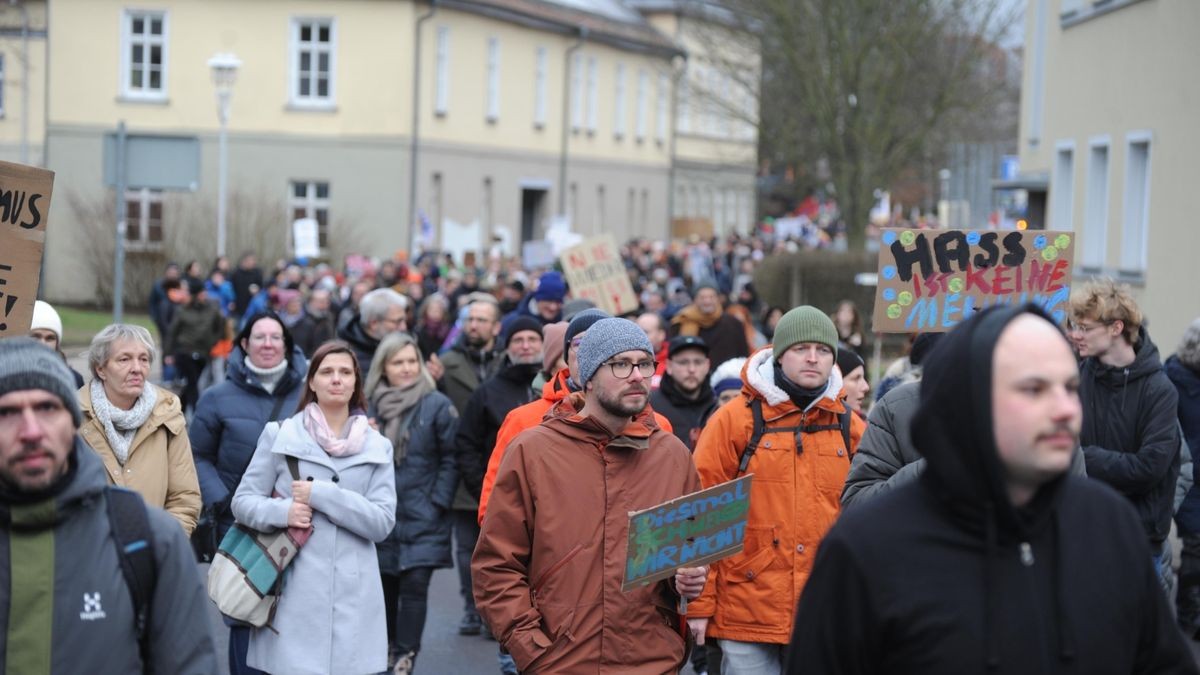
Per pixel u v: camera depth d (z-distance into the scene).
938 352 3.34
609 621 5.51
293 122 42.81
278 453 6.59
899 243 6.38
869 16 37.56
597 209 56.75
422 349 14.52
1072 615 3.28
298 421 6.69
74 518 3.98
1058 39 22.97
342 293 25.00
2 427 3.87
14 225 6.00
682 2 42.66
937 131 39.62
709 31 42.03
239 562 6.42
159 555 4.03
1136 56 19.28
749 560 6.30
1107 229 20.50
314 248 31.77
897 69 37.50
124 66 43.03
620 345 5.57
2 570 3.90
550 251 29.59
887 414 5.67
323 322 17.86
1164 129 18.23
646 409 5.83
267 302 24.14
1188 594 9.40
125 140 15.70
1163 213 18.25
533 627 5.49
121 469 6.77
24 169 5.98
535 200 52.34
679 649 5.62
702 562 5.44
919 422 3.32
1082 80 21.69
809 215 72.75
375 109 42.75
